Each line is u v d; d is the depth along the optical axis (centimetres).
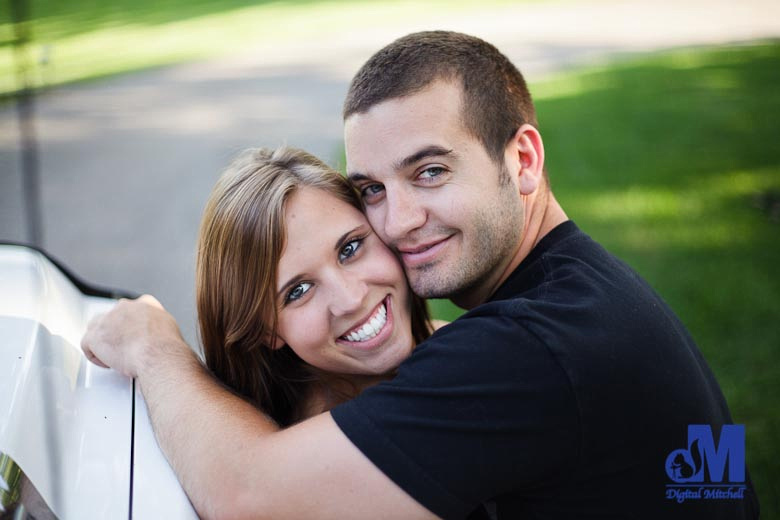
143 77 1388
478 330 153
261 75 1341
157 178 787
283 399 206
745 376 366
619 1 2030
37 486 133
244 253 178
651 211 594
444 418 148
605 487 155
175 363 176
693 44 1369
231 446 155
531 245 190
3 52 1335
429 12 2009
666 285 463
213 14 2309
